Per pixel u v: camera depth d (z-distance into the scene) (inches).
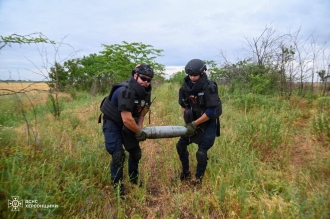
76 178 115.3
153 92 387.9
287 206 102.3
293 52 287.0
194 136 128.1
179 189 125.6
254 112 237.6
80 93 485.1
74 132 180.2
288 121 204.2
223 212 107.3
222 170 135.4
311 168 127.6
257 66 328.2
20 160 114.0
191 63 118.5
